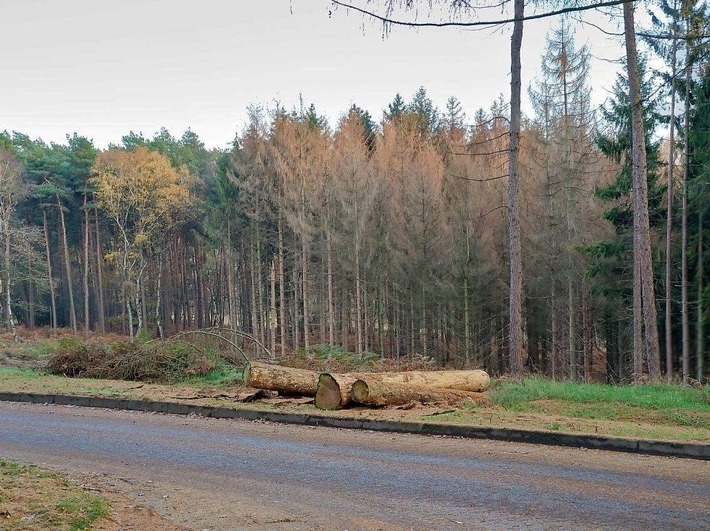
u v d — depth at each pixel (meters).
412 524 5.94
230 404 13.12
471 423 10.59
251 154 44.41
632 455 8.86
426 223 38.81
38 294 68.06
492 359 42.06
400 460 8.60
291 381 14.11
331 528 5.82
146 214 57.75
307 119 44.72
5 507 5.77
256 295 52.44
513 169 20.23
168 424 11.70
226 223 52.56
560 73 39.00
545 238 35.97
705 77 9.91
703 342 29.28
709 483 7.33
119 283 62.75
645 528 5.77
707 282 28.86
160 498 6.77
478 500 6.70
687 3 6.75
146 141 76.62
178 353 18.92
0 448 9.51
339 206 41.22
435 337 42.56
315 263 43.56
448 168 41.12
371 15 5.22
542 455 8.85
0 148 57.03
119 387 16.42
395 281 41.59
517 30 19.94
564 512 6.26
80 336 56.59
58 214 66.94
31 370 21.45
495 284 38.69
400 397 12.66
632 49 20.39
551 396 13.86
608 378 39.91
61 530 5.30
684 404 12.55
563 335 38.94
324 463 8.47
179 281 68.38
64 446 9.68
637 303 25.08
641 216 21.14
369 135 54.72
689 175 27.81
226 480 7.63
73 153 67.75
